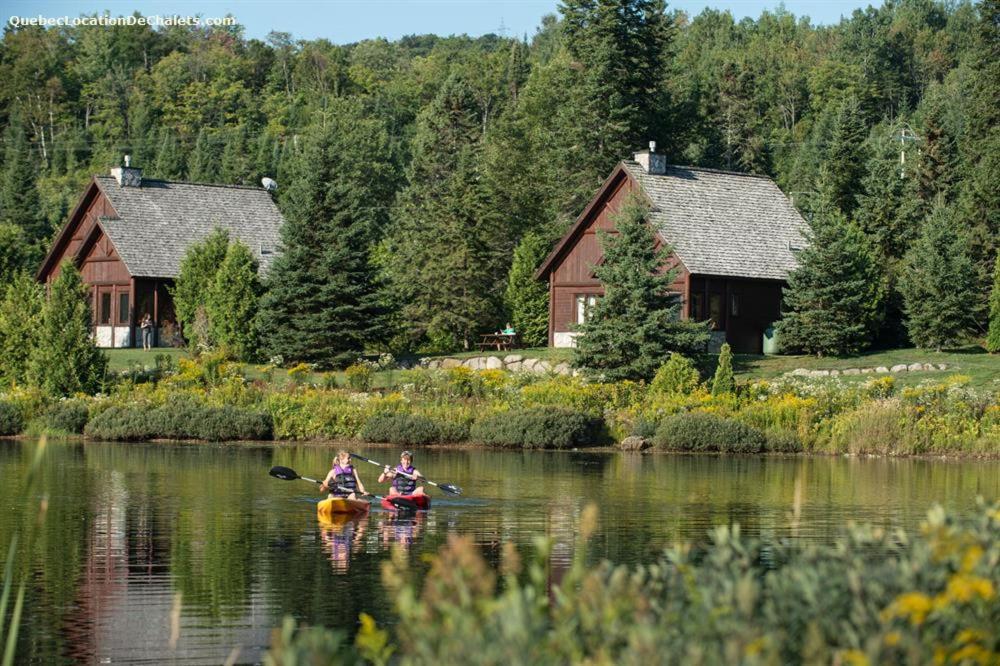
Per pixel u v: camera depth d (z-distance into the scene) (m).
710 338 130.50
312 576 45.16
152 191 164.38
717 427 98.81
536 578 22.36
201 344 130.00
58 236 161.75
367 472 81.56
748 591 21.06
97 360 114.75
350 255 130.25
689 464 88.38
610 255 120.12
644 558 48.00
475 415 104.69
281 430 103.62
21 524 56.75
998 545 24.20
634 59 187.75
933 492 70.75
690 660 19.44
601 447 101.69
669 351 116.19
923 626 21.55
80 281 116.31
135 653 34.72
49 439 103.12
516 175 187.25
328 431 103.50
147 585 43.59
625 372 114.44
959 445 96.00
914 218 152.50
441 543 52.47
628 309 116.44
